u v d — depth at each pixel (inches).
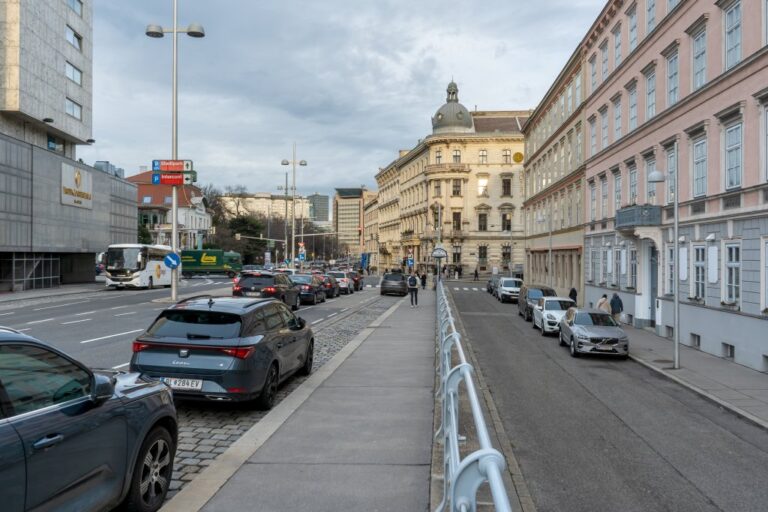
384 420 315.3
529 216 2288.4
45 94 1676.9
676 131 859.4
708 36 757.9
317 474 231.9
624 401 480.1
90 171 1956.2
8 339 149.2
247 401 335.3
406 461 248.2
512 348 782.5
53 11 1724.9
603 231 1251.8
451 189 3287.4
